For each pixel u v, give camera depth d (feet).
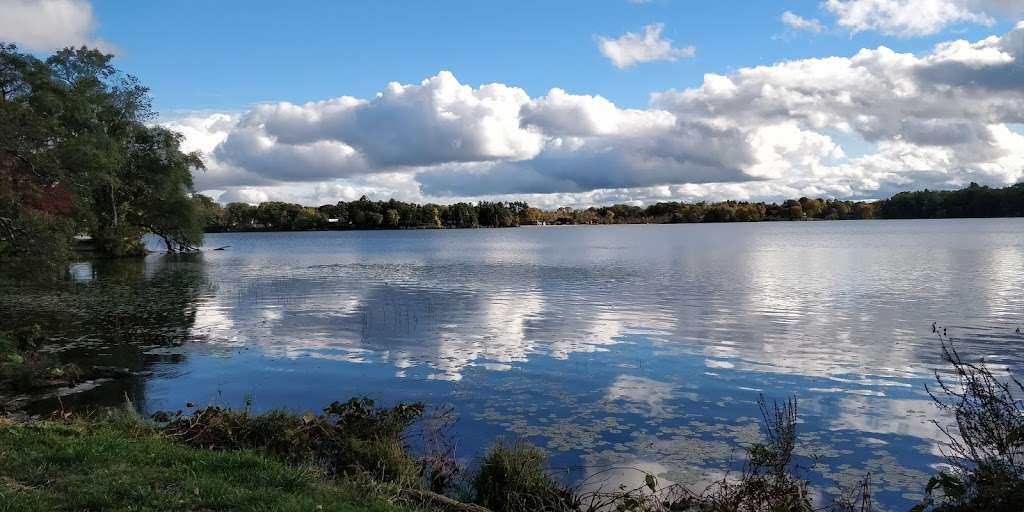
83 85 187.01
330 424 35.88
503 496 28.35
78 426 32.48
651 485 27.14
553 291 115.44
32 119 102.94
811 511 25.20
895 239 323.16
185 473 24.44
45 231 100.83
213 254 255.09
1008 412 22.31
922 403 44.19
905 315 83.97
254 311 91.04
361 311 90.58
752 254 222.89
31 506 20.31
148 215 230.68
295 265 190.90
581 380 50.60
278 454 31.96
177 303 99.81
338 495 24.44
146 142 220.23
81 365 55.52
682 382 50.08
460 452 34.27
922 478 31.22
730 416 41.39
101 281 137.69
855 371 53.72
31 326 75.05
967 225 548.31
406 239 471.21
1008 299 98.02
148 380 51.08
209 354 60.80
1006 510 20.33
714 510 25.59
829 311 88.22
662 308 92.12
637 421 40.24
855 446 35.83
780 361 57.36
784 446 25.95
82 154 142.72
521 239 442.09
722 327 75.82
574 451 34.96
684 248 276.21
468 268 174.91
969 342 65.98
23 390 47.65
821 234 429.79
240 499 22.06
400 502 25.57
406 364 56.44
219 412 36.06
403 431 36.78
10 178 98.27
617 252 251.19
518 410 42.50
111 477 23.35
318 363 56.90
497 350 62.59
